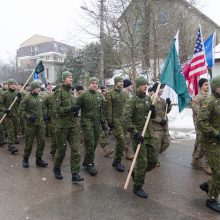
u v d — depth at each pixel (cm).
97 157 962
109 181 743
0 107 1048
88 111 792
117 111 848
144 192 653
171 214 575
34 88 848
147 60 2067
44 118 952
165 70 739
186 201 633
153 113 645
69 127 728
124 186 676
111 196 652
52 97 972
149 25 1967
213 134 570
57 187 703
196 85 952
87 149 793
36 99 848
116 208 596
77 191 679
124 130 848
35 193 670
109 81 2214
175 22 2147
